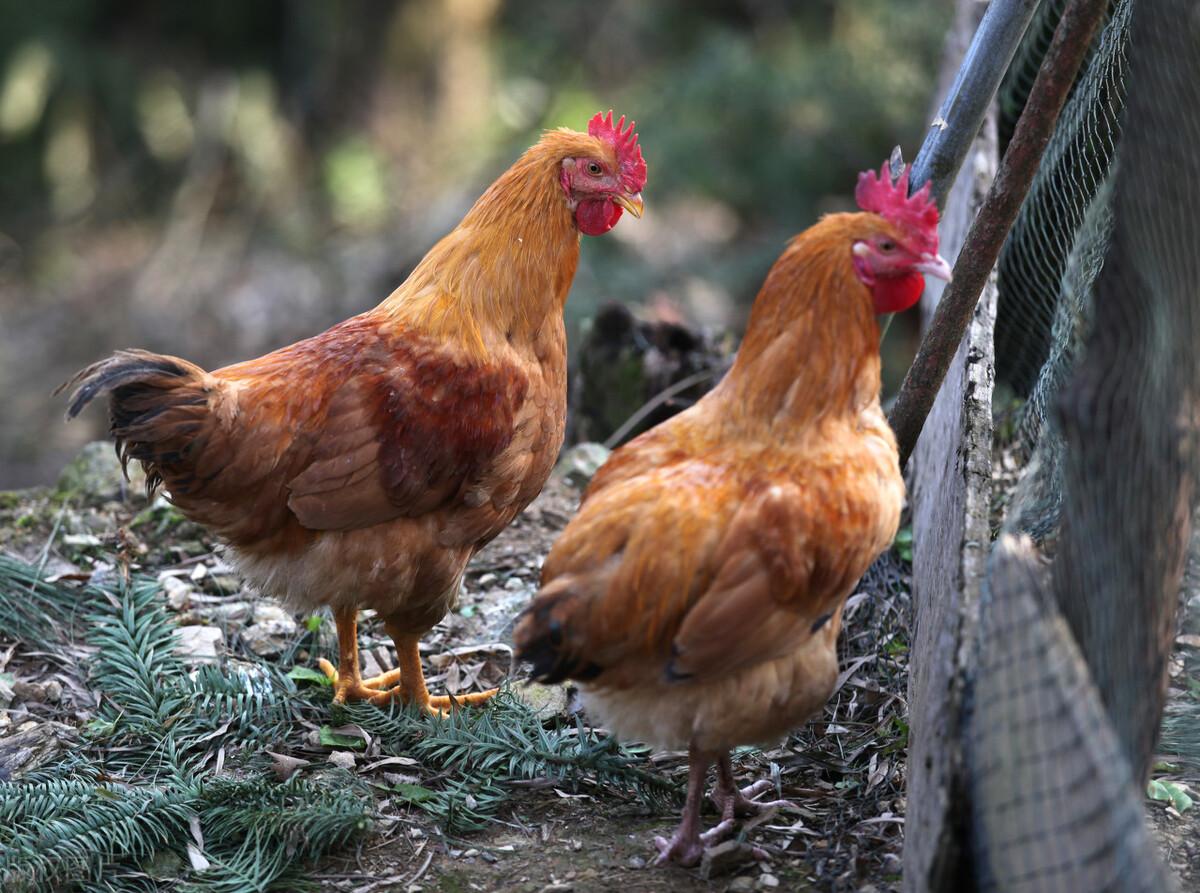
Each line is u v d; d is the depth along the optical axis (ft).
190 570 17.65
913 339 36.55
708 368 22.25
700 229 46.32
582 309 38.22
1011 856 8.72
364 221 53.67
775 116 41.83
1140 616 9.03
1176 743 12.62
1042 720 8.56
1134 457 8.93
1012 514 12.85
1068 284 14.74
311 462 12.75
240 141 55.88
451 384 13.12
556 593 10.38
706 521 10.31
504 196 13.80
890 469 11.10
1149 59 8.80
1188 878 10.77
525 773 13.23
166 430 12.25
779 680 10.64
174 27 57.41
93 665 15.24
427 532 13.38
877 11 42.06
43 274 53.42
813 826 12.22
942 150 13.51
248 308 49.85
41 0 54.65
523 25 57.36
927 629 12.37
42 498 19.38
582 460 20.90
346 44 56.08
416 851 12.10
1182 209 8.83
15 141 55.52
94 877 11.65
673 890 11.30
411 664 14.39
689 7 54.95
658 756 13.66
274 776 13.25
